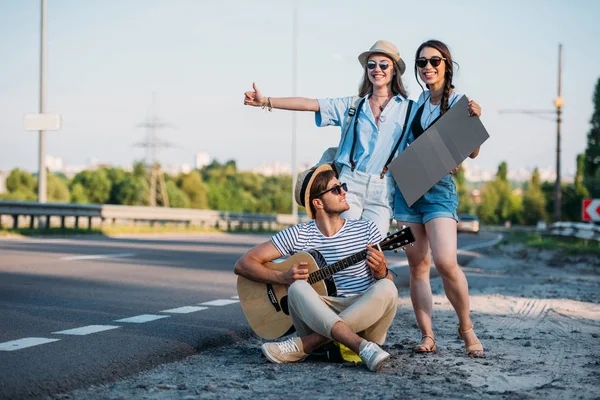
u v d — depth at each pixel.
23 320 7.58
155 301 9.38
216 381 5.33
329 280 6.06
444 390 5.11
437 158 6.37
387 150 6.89
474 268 18.28
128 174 109.88
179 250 19.30
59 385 5.00
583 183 79.31
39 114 27.55
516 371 5.77
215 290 10.74
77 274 12.27
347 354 5.96
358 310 5.84
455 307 6.46
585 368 5.93
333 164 7.11
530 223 120.44
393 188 6.91
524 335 7.58
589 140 79.50
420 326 6.67
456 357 6.32
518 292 12.07
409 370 5.72
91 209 29.14
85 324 7.45
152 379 5.41
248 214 46.84
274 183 145.62
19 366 5.41
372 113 6.96
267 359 5.96
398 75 6.98
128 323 7.57
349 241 6.13
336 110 7.04
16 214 24.23
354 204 6.89
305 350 5.95
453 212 6.47
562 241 34.94
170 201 105.81
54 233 25.52
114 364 5.64
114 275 12.34
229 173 143.75
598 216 26.75
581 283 14.34
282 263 6.20
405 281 13.30
